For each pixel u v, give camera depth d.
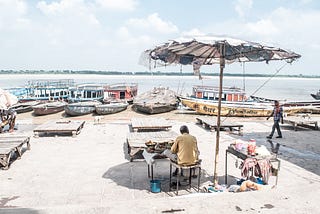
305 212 3.71
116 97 30.22
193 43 5.39
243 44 5.12
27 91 31.27
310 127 17.17
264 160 6.09
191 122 19.30
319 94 38.16
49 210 3.69
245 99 26.27
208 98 27.27
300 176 8.01
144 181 7.56
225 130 16.11
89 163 9.30
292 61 6.23
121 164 9.17
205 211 3.69
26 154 10.48
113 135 14.28
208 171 8.42
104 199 6.39
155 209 3.74
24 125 17.56
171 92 29.30
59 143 12.41
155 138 10.62
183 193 6.71
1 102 13.55
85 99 28.28
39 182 7.50
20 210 3.67
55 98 31.23
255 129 16.56
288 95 57.47
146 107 22.70
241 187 5.51
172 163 6.65
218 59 7.12
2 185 7.26
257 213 3.66
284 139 13.56
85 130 15.73
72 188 7.06
